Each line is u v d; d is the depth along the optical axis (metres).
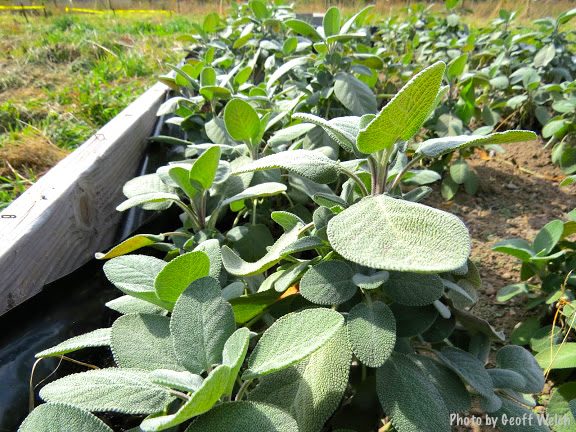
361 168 1.47
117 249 1.50
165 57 5.64
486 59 5.21
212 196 1.74
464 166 3.21
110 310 1.65
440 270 0.75
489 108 3.73
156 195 1.52
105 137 2.23
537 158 3.78
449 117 3.20
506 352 1.30
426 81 0.85
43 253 1.57
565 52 4.57
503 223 2.93
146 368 0.94
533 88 3.80
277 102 2.75
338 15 2.58
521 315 2.12
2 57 5.76
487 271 2.42
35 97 4.13
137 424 1.30
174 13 13.68
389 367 1.04
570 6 11.66
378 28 7.92
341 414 1.17
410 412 0.94
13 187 2.39
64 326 1.49
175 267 0.99
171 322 0.92
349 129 1.23
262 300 1.21
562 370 1.74
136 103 2.87
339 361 0.99
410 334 1.10
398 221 0.92
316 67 2.96
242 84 2.84
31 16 10.59
